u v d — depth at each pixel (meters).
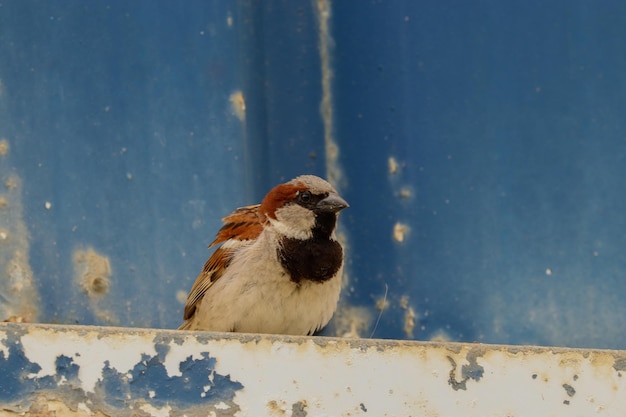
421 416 6.93
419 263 10.84
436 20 11.17
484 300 10.59
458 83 11.02
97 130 10.77
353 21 11.39
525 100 10.83
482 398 6.99
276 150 11.15
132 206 10.63
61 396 6.75
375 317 10.80
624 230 10.41
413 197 10.99
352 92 11.31
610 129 10.62
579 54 10.80
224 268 9.24
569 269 10.45
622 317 10.27
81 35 10.92
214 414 6.82
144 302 10.45
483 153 10.86
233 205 10.59
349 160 11.20
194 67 10.87
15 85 10.85
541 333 10.37
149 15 10.94
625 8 10.79
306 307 9.03
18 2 10.98
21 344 6.79
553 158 10.68
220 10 10.98
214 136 10.73
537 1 10.96
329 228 9.13
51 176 10.70
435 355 7.02
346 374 6.95
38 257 10.52
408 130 11.09
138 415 6.77
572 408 7.00
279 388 6.89
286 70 11.40
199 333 6.93
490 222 10.73
